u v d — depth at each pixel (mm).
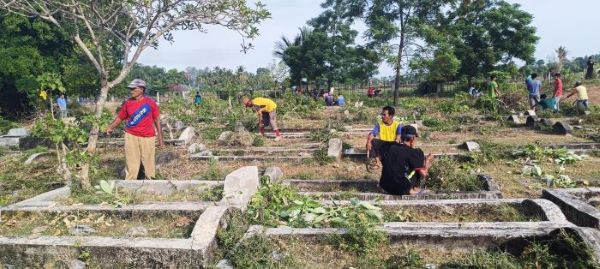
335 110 19203
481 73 33344
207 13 7973
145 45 8008
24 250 4406
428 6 26625
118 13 8195
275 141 11797
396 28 25969
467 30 33156
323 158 8664
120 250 4242
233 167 8430
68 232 4797
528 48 33250
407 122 14438
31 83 19594
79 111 21469
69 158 6230
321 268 4090
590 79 24953
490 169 7738
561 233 3922
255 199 5363
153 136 7109
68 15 8344
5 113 22859
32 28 21375
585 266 3600
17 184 7273
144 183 6348
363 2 27922
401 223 4809
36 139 11531
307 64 35938
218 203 5285
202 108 20531
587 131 11375
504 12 33062
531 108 15922
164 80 51969
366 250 4258
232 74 37625
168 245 4203
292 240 4543
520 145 9297
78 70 20359
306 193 6184
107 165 8562
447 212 5285
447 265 3969
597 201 5621
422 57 26703
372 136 7082
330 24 37031
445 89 37062
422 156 6066
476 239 4246
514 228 4395
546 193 5664
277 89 36000
